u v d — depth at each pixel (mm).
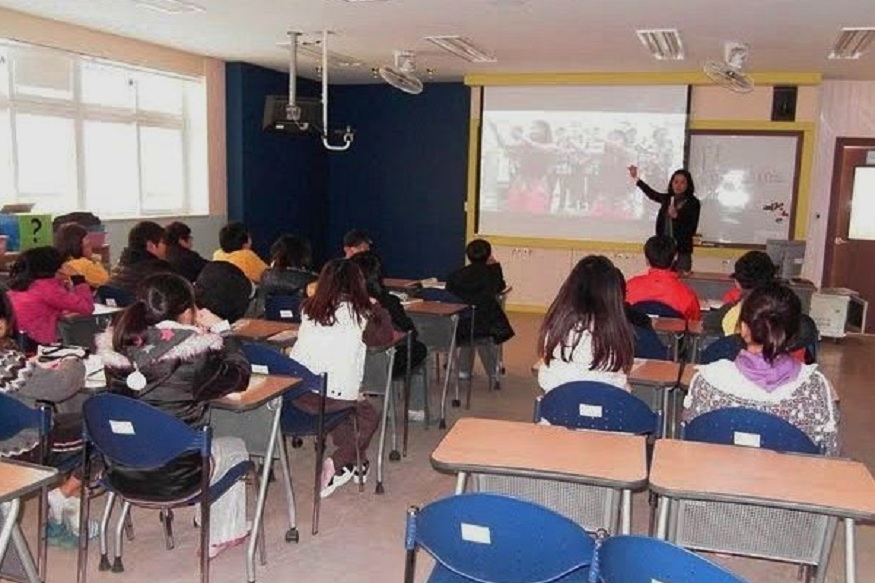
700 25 5723
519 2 5125
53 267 4023
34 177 6293
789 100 8211
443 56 7574
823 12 5195
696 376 2549
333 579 2934
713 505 2223
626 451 2201
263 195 8891
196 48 7395
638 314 3951
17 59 6012
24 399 2674
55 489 2943
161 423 2381
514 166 9148
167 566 2969
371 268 4277
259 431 3025
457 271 5504
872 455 4637
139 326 2578
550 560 1688
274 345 3867
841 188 8695
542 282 9195
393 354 3887
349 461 3730
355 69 8641
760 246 8492
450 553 1774
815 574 2336
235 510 2912
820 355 7445
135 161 7355
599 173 8844
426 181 9945
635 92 8617
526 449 2195
